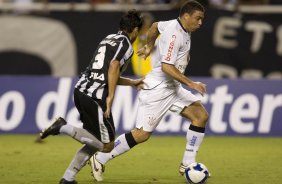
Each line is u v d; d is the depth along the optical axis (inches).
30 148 1616.6
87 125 999.0
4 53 2116.1
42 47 2118.6
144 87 1101.1
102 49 997.2
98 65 989.8
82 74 1019.9
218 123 1941.4
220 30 2124.8
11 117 1935.3
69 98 1935.3
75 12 2110.0
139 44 2005.4
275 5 2271.2
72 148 1625.2
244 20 2130.9
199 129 1127.0
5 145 1675.7
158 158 1443.2
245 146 1702.8
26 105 1939.0
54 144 1713.8
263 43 2139.5
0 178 1130.7
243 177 1165.7
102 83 982.4
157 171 1241.4
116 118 1899.6
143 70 2044.8
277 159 1444.4
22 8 2156.7
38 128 1932.8
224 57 2132.1
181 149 1619.1
